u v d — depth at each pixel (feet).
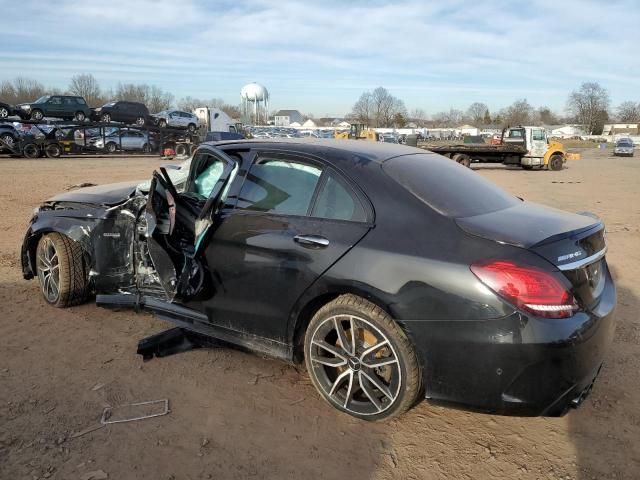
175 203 12.91
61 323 14.92
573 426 10.46
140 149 110.22
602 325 9.50
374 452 9.54
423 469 9.12
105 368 12.37
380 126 362.74
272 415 10.60
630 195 51.62
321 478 8.85
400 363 9.64
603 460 9.45
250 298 11.52
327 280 10.20
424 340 9.27
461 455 9.51
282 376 12.18
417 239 9.59
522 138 93.20
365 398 10.54
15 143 96.37
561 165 93.91
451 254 9.21
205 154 13.50
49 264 15.89
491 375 8.87
